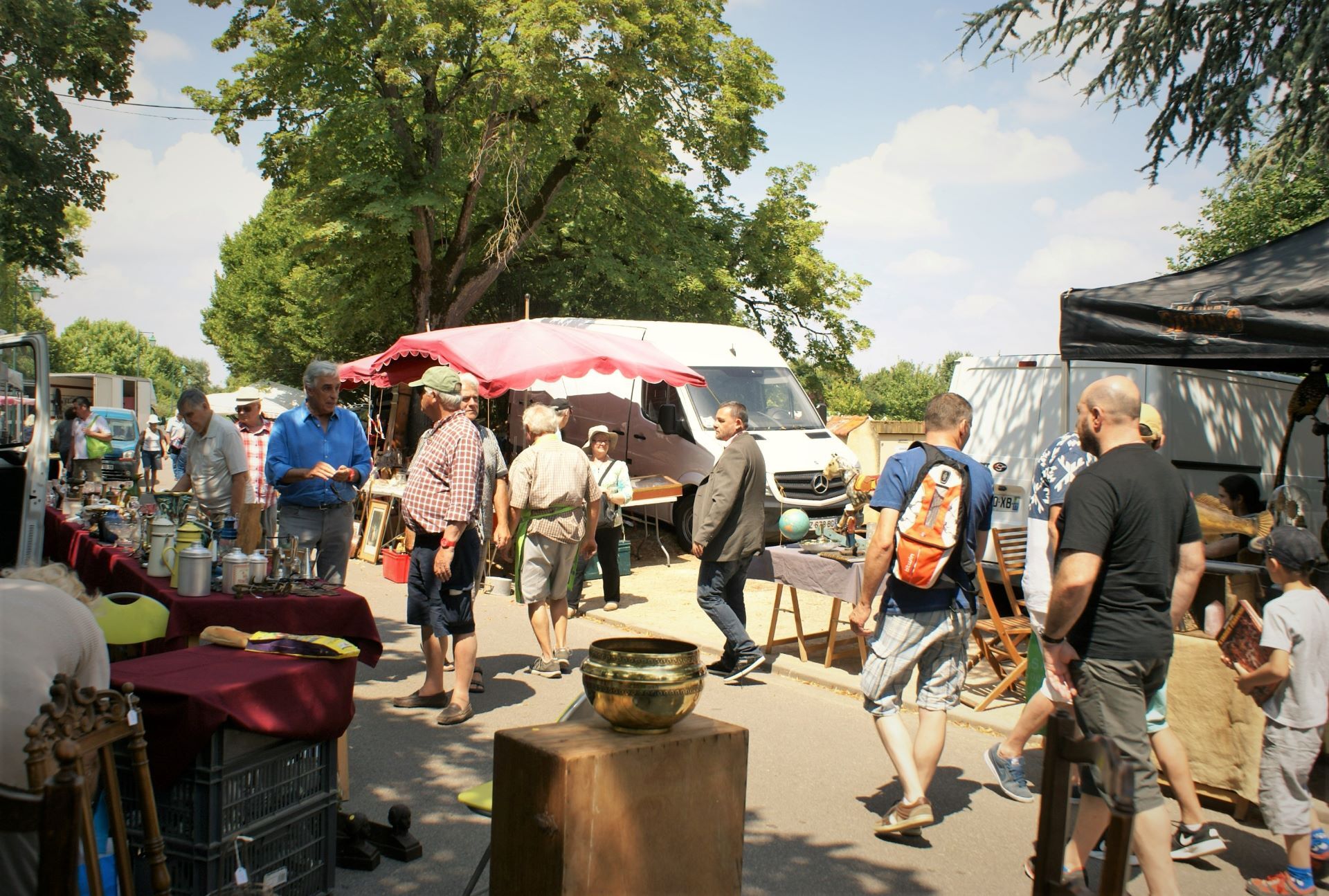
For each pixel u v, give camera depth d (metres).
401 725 6.02
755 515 7.36
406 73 19.73
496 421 19.52
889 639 4.57
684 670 2.68
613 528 10.07
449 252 22.67
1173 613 3.79
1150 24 9.10
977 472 4.61
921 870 4.31
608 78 20.14
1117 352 6.07
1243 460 9.42
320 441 7.00
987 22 9.66
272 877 3.49
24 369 7.67
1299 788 4.10
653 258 23.64
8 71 22.77
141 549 5.18
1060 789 2.33
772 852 4.46
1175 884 3.56
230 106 21.27
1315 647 4.07
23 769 2.59
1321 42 8.16
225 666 3.54
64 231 26.38
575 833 2.47
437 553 6.09
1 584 2.82
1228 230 17.83
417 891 3.93
